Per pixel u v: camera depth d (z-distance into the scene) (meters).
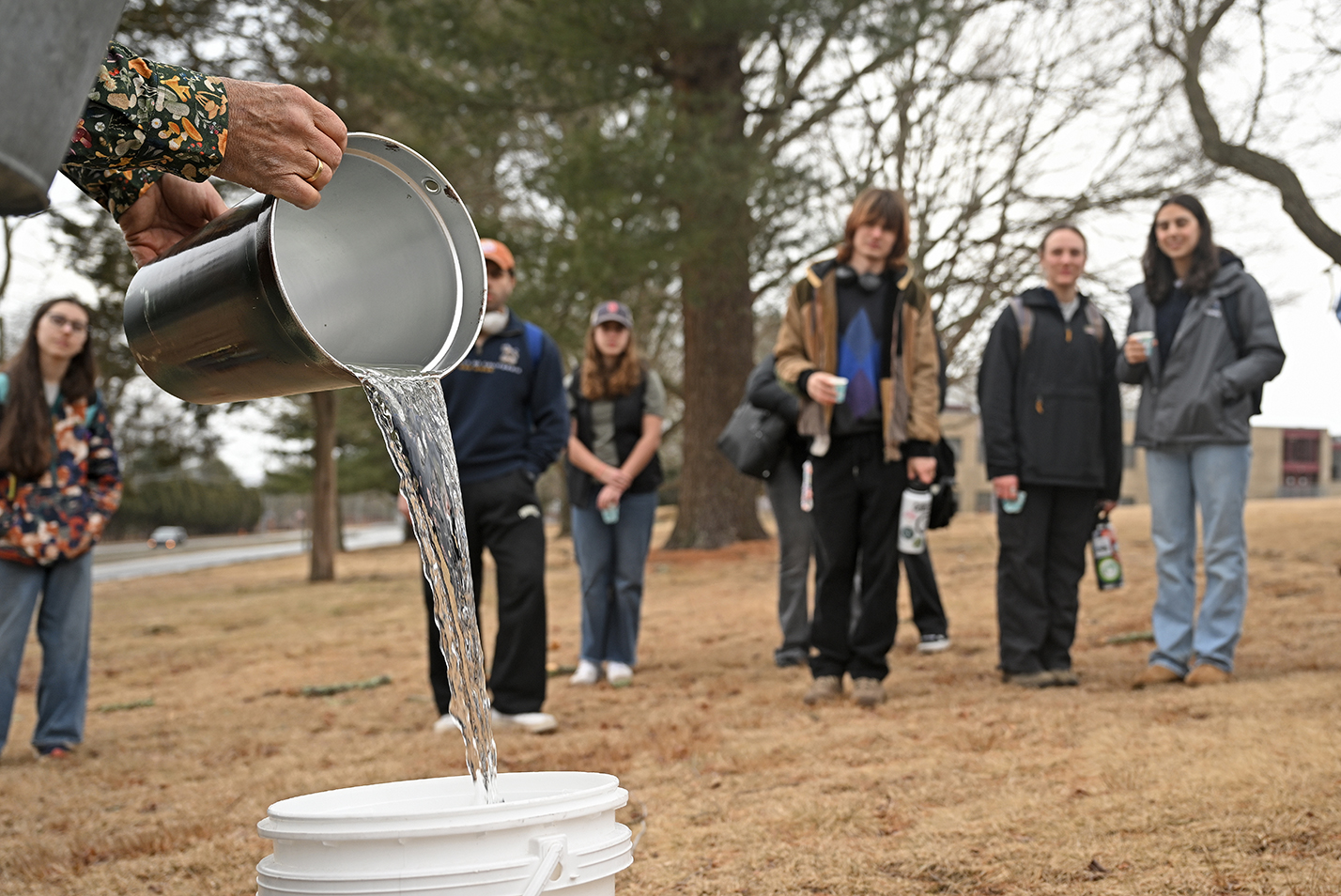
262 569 23.69
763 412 5.56
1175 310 4.38
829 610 4.33
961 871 2.23
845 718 3.94
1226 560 4.14
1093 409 4.46
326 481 17.23
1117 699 3.91
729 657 5.96
